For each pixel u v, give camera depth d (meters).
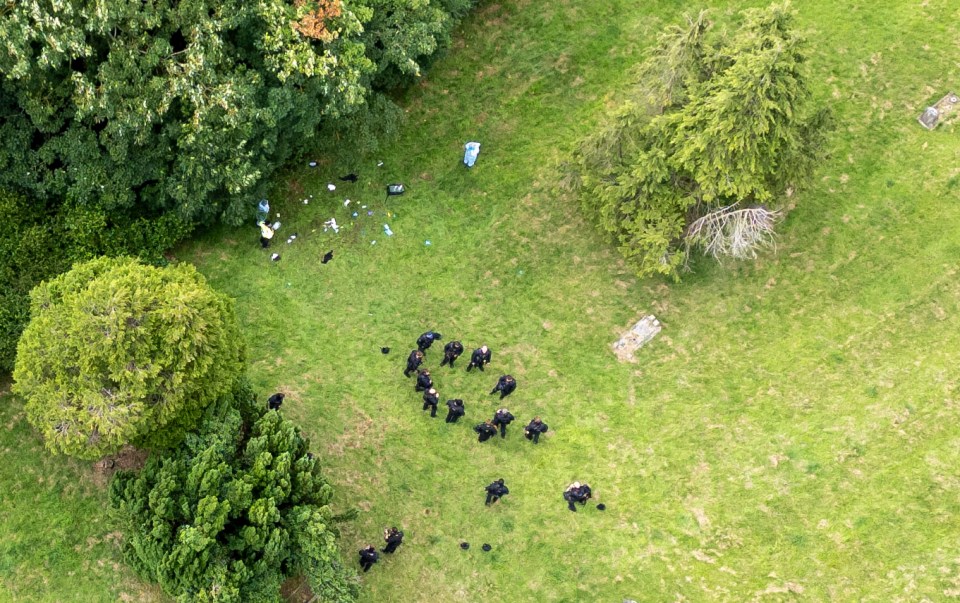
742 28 22.59
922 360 24.95
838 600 21.59
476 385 25.20
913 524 22.45
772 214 25.28
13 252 23.20
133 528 19.08
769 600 21.64
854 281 26.45
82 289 20.34
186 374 19.61
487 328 26.33
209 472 19.03
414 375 25.17
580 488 22.66
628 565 22.20
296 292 26.70
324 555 19.08
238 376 21.78
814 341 25.56
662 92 23.25
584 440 24.19
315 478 20.53
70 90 22.62
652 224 24.56
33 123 23.20
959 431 23.70
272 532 18.97
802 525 22.64
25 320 22.44
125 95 22.03
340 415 24.38
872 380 24.77
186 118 23.95
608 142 24.12
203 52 22.14
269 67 23.17
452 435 24.20
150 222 25.39
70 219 23.92
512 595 21.77
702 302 26.45
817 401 24.56
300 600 21.25
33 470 22.48
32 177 23.75
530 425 23.59
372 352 25.69
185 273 22.00
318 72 22.86
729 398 24.80
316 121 25.30
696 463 23.73
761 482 23.33
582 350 25.88
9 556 21.23
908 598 21.45
